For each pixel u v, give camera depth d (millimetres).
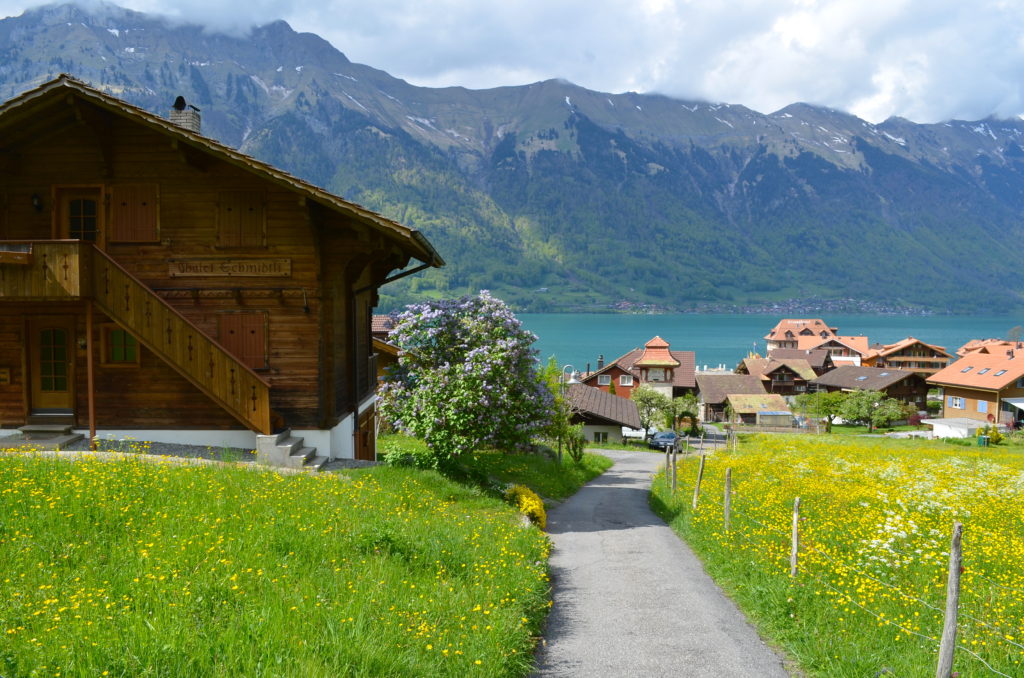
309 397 18266
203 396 18375
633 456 55094
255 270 18172
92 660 5797
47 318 18328
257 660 6125
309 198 17359
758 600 10031
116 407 18328
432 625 7621
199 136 16922
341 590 8062
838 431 86062
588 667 8016
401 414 18719
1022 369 78188
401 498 14227
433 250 19641
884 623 8461
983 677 6961
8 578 7387
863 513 15227
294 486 13172
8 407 18297
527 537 13586
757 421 91750
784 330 189000
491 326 19281
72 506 9773
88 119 17172
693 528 16000
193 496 11211
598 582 11844
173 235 18141
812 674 7766
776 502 16719
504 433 19328
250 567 8312
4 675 5559
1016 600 9047
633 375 96812
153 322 16703
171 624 6488
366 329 24469
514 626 8281
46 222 18062
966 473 26141
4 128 16969
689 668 8016
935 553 11289
